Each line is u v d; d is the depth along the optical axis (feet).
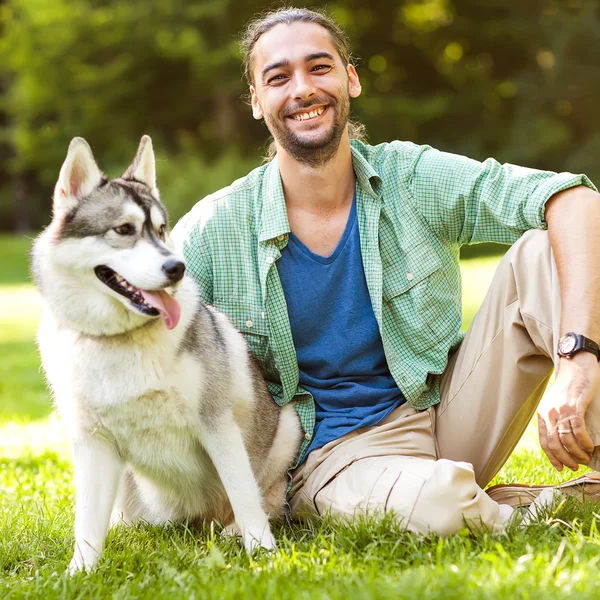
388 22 78.64
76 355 10.01
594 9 74.69
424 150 11.35
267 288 10.94
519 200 10.55
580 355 9.21
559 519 9.21
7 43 82.43
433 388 11.10
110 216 10.34
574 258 9.66
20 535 10.64
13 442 17.39
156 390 9.95
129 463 10.87
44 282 10.36
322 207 11.08
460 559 8.08
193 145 80.59
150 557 9.36
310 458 10.91
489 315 10.44
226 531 10.78
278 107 10.86
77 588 8.50
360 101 72.13
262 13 12.59
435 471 9.36
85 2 79.71
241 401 10.82
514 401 10.41
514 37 76.33
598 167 69.36
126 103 82.94
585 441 9.02
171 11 75.46
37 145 85.15
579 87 72.59
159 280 9.78
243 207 11.31
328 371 11.07
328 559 8.53
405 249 10.90
